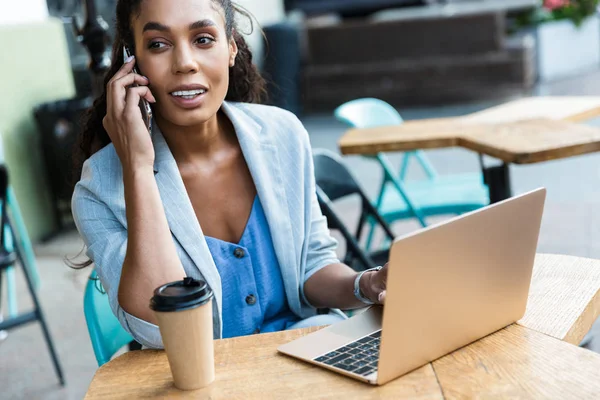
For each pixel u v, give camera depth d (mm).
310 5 11359
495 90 9320
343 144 3078
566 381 1100
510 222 1209
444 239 1116
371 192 5559
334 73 9617
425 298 1122
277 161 1704
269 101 2148
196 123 1523
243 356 1261
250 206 1685
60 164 5215
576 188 5172
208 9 1497
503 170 2855
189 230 1541
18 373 3240
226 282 1617
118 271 1470
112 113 1471
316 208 1787
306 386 1138
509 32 10273
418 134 3094
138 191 1420
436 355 1182
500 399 1061
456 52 9422
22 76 5160
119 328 1665
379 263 2785
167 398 1139
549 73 10156
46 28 5461
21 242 4445
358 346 1251
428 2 11109
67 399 2955
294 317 1744
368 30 9586
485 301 1224
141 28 1496
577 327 1312
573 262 1560
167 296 1126
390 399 1079
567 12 10492
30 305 4066
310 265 1739
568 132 2768
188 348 1138
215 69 1510
